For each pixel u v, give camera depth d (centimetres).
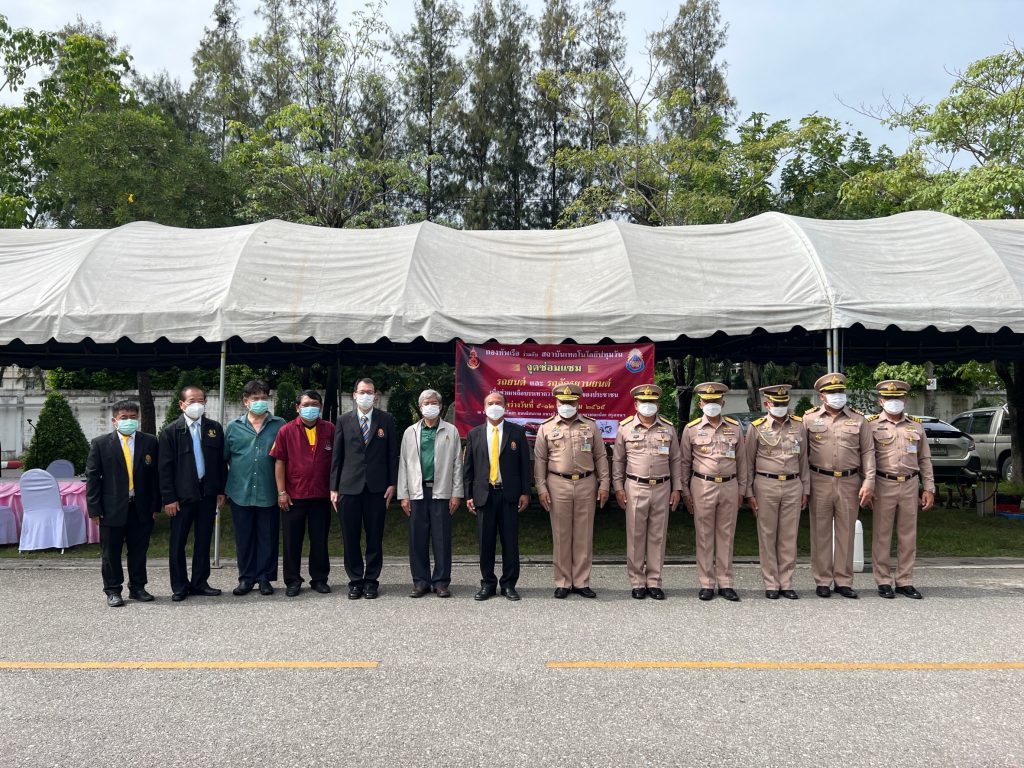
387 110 3353
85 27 3412
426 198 3491
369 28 2400
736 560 997
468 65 3694
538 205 3625
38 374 2992
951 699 498
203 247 1084
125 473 763
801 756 416
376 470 791
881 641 630
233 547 1060
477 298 993
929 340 1412
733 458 792
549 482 802
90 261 1030
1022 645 620
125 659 584
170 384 2680
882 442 812
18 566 952
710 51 3522
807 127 2000
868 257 1040
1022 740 436
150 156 2094
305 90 2456
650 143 2438
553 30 3597
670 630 663
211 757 416
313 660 579
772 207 2175
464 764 406
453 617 708
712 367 1986
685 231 1138
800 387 2681
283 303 973
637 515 788
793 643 624
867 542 1124
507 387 984
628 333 960
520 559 1003
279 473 798
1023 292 973
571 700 496
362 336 962
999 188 1489
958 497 1457
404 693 509
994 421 1897
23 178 2472
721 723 459
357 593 786
